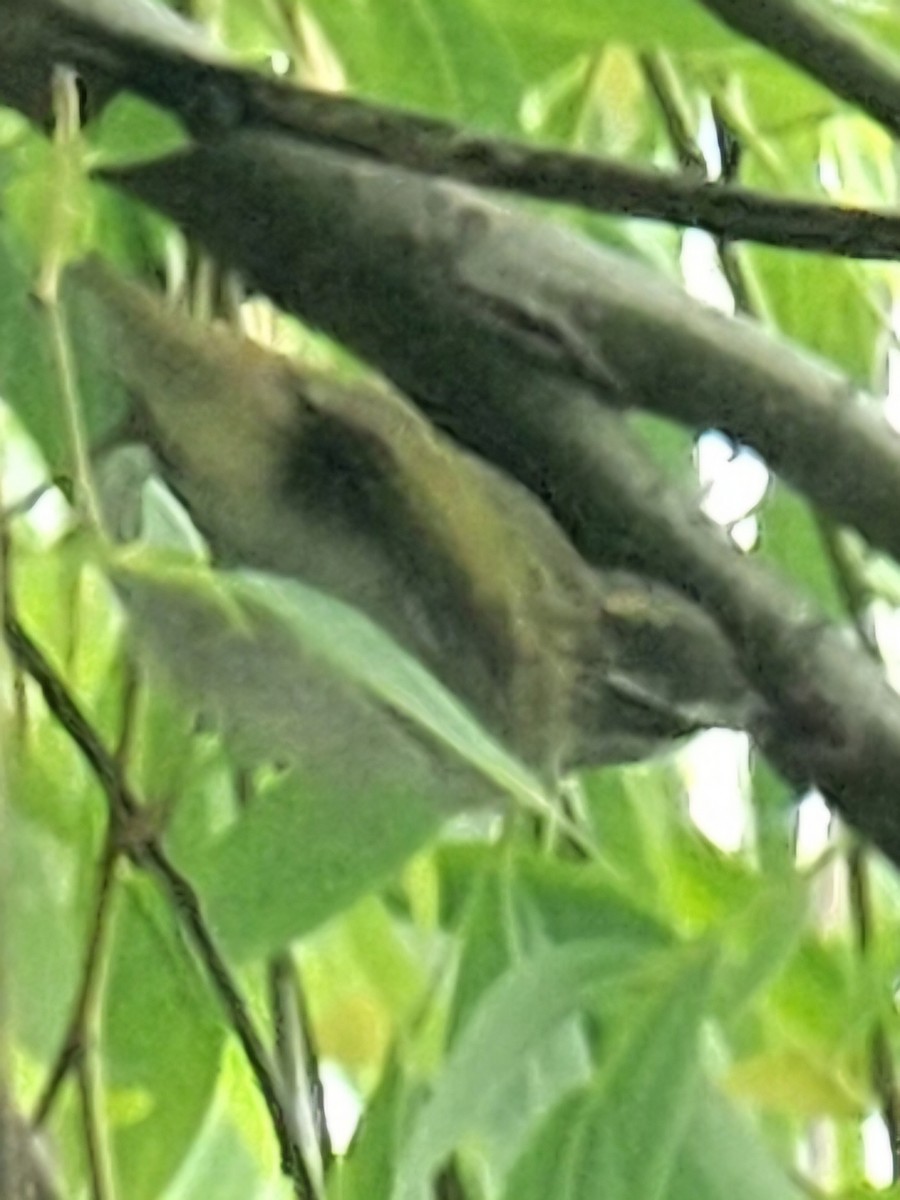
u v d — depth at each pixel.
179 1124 1.51
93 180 1.41
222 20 1.76
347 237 1.45
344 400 1.42
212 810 1.54
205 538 1.40
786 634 1.49
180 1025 1.50
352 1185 1.47
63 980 1.44
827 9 1.41
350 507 1.41
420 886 1.71
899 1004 1.93
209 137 1.31
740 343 1.50
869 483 1.50
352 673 1.26
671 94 2.03
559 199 1.22
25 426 1.36
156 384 1.39
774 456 1.51
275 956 1.51
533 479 1.48
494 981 1.58
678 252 2.02
